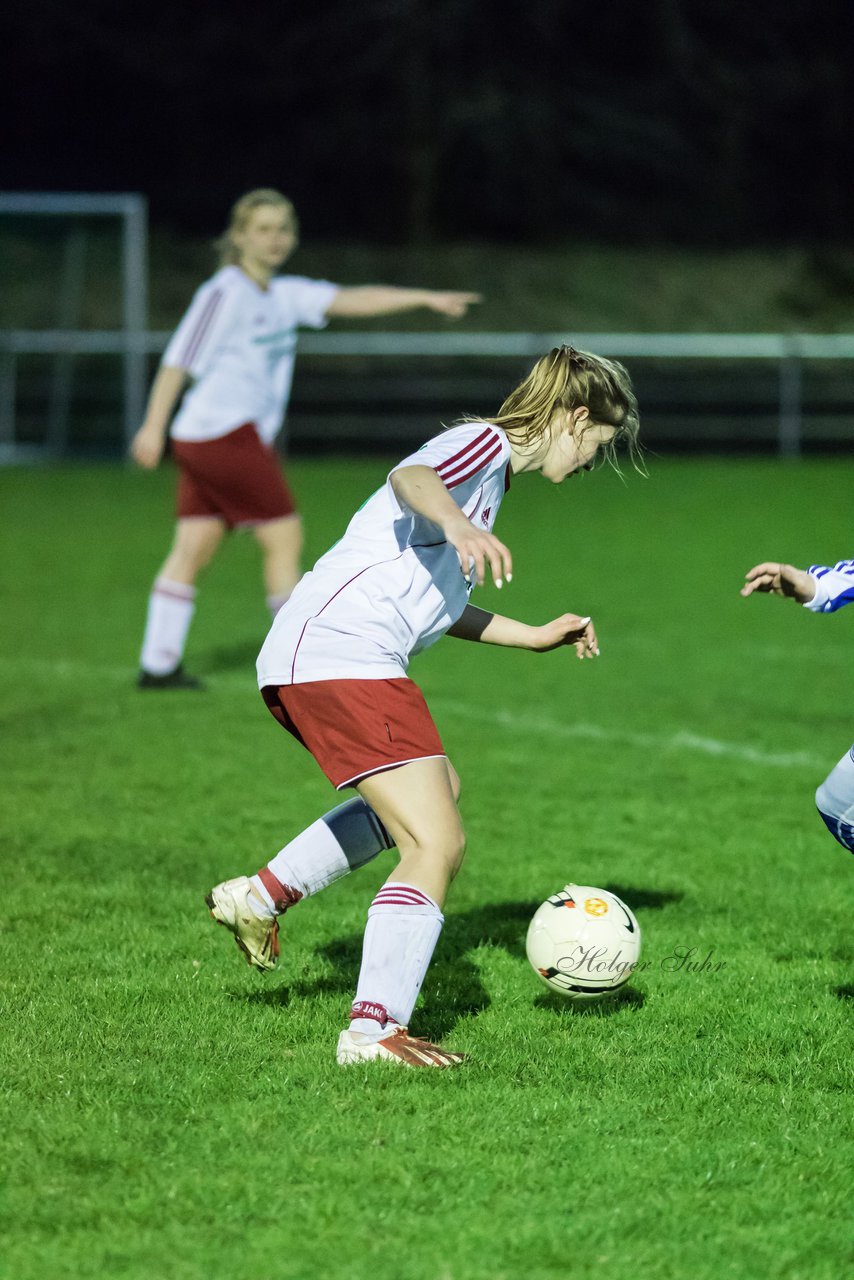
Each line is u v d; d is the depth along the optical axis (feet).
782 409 338.13
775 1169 38.99
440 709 104.27
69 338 316.19
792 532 201.26
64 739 92.58
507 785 83.76
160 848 70.85
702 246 467.93
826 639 132.46
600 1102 42.78
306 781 83.71
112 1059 45.52
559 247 452.76
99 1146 39.52
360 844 49.11
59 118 461.78
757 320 394.52
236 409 103.45
